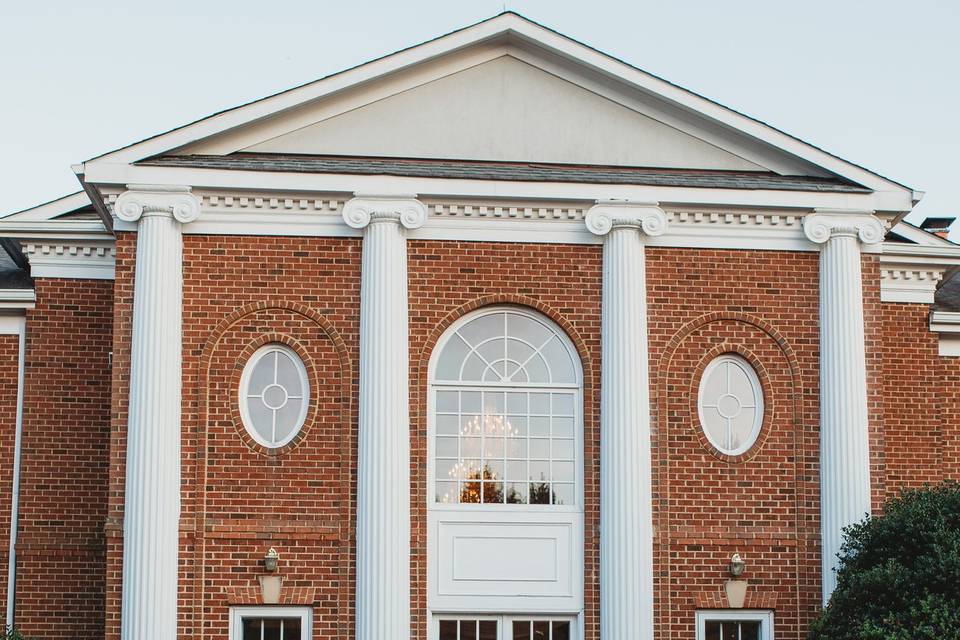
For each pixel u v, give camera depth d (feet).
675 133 75.51
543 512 69.67
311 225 70.28
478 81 75.00
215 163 69.97
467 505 69.46
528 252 71.26
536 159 74.64
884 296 82.48
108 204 69.36
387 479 67.26
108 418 78.74
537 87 75.20
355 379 69.26
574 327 70.90
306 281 69.92
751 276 72.28
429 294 70.38
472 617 69.00
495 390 70.74
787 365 71.92
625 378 69.41
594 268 71.46
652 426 70.33
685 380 71.10
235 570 67.36
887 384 82.02
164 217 68.74
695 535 69.67
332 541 67.87
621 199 70.69
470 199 70.44
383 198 69.77
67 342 79.20
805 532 70.33
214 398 68.80
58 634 76.64
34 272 79.41
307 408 69.05
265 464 68.33
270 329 69.56
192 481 67.87
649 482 69.10
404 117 74.33
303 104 72.79
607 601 67.87
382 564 66.54
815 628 64.28
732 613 69.72
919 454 81.66
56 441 78.33
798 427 71.31
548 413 70.74
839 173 73.46
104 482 78.13
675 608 69.10
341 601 67.46
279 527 67.72
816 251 72.79
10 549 77.87
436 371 70.54
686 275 71.87
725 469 70.49
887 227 74.18
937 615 59.00
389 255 69.31
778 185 72.28
